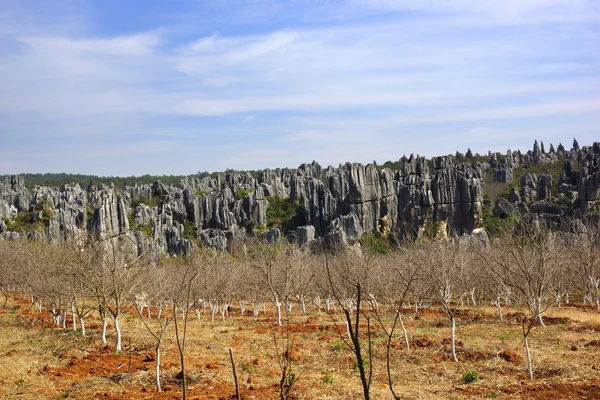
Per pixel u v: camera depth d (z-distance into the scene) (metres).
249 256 55.28
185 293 33.31
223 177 173.50
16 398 15.36
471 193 98.38
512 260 30.09
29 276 37.88
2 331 29.28
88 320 37.50
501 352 20.94
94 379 17.73
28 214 116.56
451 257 32.72
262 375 18.11
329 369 19.20
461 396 15.01
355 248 63.94
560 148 154.12
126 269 25.45
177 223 119.56
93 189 157.12
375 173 110.25
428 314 38.31
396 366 19.50
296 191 132.12
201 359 20.98
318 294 47.47
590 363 18.44
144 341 26.39
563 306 40.41
